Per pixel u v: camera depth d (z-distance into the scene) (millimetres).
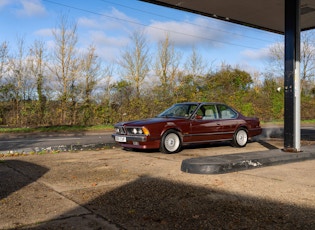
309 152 7453
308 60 33312
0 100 20703
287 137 7590
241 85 32781
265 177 5605
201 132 9281
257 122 10719
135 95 24016
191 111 9477
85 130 19984
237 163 6145
